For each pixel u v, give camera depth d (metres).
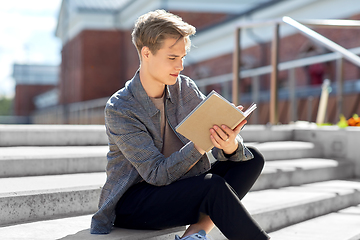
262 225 2.38
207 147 1.60
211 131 1.56
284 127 4.41
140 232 1.77
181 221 1.66
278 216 2.49
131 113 1.68
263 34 12.81
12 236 1.74
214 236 2.15
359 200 3.18
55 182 2.32
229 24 13.82
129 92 1.73
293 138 4.36
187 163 1.61
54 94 25.75
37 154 2.59
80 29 19.38
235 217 1.53
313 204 2.75
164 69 1.63
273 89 4.40
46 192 2.08
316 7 10.89
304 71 10.50
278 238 2.29
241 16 13.39
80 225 1.93
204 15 17.09
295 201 2.65
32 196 2.03
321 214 2.83
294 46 11.59
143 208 1.69
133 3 17.61
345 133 3.90
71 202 2.15
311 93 7.32
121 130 1.66
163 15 1.62
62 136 3.25
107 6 19.25
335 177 3.63
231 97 9.80
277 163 3.51
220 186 1.54
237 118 1.54
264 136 4.18
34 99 29.38
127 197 1.75
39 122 19.75
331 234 2.37
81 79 19.00
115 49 19.30
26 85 29.25
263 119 9.36
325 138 4.07
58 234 1.77
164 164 1.62
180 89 1.82
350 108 6.42
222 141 1.58
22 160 2.52
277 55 4.31
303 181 3.33
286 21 4.13
